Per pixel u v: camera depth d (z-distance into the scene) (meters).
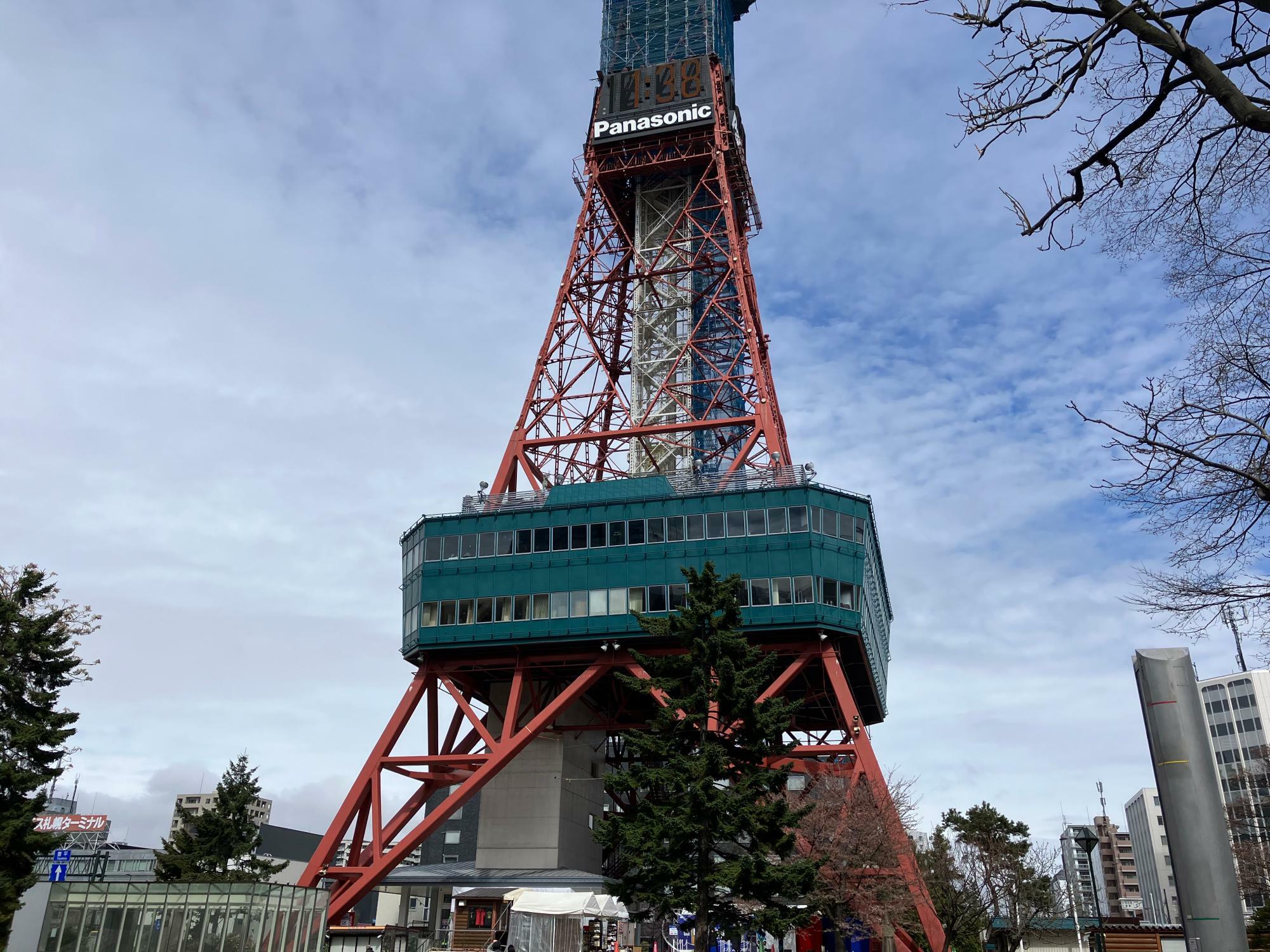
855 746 66.69
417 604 77.62
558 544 75.62
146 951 43.69
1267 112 9.88
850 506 73.56
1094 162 11.84
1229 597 13.51
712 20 107.44
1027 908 81.00
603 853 86.25
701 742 44.75
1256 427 12.52
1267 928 75.25
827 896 60.09
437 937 93.62
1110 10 10.64
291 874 94.06
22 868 49.22
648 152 99.81
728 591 45.88
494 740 73.50
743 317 87.69
